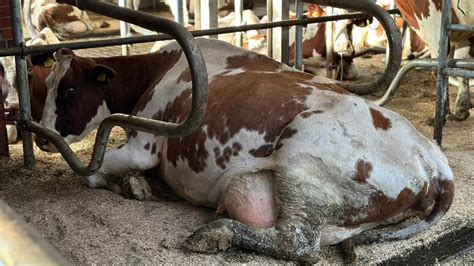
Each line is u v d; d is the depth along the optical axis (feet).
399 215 10.08
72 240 9.71
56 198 11.60
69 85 12.36
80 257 9.12
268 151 9.49
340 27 24.26
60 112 12.46
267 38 22.15
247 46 24.36
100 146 10.46
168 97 11.68
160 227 10.19
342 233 9.39
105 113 12.99
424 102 20.81
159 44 23.44
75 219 10.57
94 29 36.81
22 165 13.91
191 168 10.55
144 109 12.13
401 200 9.48
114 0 41.78
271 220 9.08
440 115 15.44
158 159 11.51
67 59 12.44
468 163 14.06
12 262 2.19
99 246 9.49
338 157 9.03
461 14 16.83
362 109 9.53
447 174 9.96
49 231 10.14
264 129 9.57
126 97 13.12
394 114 9.91
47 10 33.83
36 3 34.50
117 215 10.69
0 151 14.53
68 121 12.57
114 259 9.06
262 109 9.74
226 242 8.96
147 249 9.35
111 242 9.62
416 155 9.64
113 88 12.97
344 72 24.77
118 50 29.53
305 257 8.79
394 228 10.17
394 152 9.39
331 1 12.19
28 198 11.65
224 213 9.78
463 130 17.17
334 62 24.54
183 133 8.54
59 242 9.64
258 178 9.28
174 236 9.82
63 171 13.43
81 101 12.55
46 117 12.51
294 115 9.45
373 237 9.86
